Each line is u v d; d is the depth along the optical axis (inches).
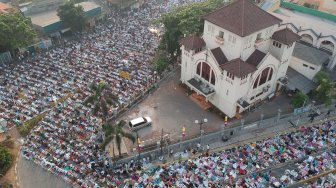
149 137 2608.3
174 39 3432.6
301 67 3134.8
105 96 2474.2
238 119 2785.4
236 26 2578.7
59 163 2372.0
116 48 3954.2
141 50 3909.9
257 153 2432.3
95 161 2372.0
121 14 5019.7
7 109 2906.0
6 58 3752.5
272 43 2837.1
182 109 2906.0
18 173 2338.8
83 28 4537.4
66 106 2913.4
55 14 4564.5
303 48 3181.6
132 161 2393.0
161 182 2219.5
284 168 2351.1
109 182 2239.2
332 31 3203.7
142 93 3051.2
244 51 2664.9
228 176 2255.2
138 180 2244.1
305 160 2369.6
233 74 2511.1
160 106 2942.9
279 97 3036.4
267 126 2728.8
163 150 2474.2
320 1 3570.4
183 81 3176.7
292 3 3708.2
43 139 2573.8
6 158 2336.4
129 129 2682.1
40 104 2967.5
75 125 2682.1
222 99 2785.4
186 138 2598.4
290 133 2610.7
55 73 3437.5
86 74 3408.0
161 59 3398.1
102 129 2500.0
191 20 3408.0
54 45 4156.0
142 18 4830.2
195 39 2886.3
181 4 5285.4
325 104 2824.8
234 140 2605.8
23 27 3710.6
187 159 2431.1
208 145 2546.8
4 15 3708.2
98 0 5324.8
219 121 2775.6
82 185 2220.7
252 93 2810.0
